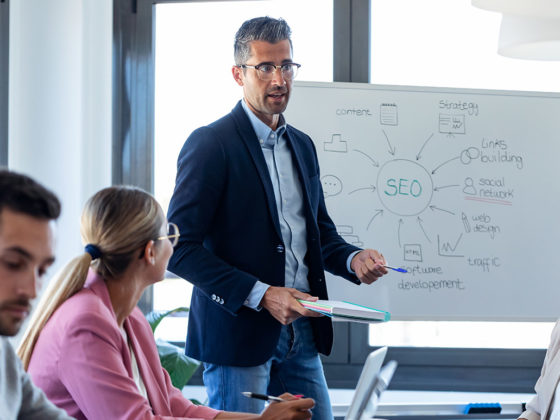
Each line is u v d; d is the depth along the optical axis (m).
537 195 3.01
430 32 3.21
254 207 2.04
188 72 3.26
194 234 1.98
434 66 3.21
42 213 0.99
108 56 3.08
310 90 2.97
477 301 2.96
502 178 3.01
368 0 3.19
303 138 2.28
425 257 2.96
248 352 2.00
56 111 2.98
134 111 3.24
